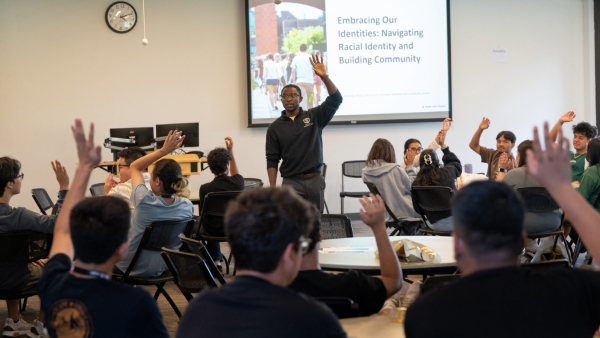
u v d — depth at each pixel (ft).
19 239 11.46
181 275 10.66
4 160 11.60
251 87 27.45
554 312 4.33
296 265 4.81
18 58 26.13
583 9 30.25
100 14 26.68
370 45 28.02
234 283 4.65
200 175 27.63
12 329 13.08
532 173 4.84
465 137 29.40
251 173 27.94
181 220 12.73
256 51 27.43
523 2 29.73
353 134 28.55
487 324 4.28
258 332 4.35
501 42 29.60
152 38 27.09
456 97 29.25
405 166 22.58
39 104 26.32
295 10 27.58
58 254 6.18
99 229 5.85
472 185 4.61
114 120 26.91
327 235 12.66
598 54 30.27
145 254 12.56
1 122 26.04
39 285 6.02
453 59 29.17
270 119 27.61
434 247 10.69
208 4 27.43
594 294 4.51
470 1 29.27
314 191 17.03
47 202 19.98
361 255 9.97
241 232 4.62
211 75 27.55
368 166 19.29
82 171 6.16
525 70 29.89
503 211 4.43
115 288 5.88
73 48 26.53
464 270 4.65
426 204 16.76
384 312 6.73
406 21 28.19
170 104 27.32
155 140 22.50
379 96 28.19
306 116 17.13
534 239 16.88
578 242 15.65
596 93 30.37
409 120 28.43
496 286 4.38
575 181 19.24
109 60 26.81
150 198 12.56
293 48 27.63
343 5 27.81
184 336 4.51
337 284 6.49
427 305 4.47
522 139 29.94
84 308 5.76
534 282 4.43
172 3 27.20
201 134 27.55
